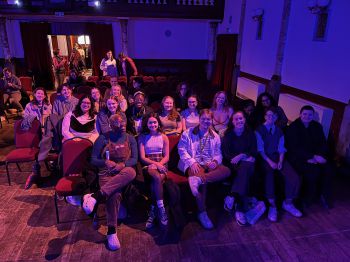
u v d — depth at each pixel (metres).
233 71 8.70
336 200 3.56
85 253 2.70
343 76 4.43
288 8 5.77
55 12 8.62
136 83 5.69
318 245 2.84
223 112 4.11
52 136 3.84
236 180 3.21
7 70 6.91
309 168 3.36
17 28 9.87
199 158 3.30
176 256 2.69
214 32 10.16
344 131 4.33
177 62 10.87
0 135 5.63
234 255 2.71
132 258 2.65
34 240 2.85
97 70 10.39
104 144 3.05
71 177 3.16
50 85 10.38
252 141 3.35
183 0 9.27
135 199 3.05
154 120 3.18
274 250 2.77
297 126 3.54
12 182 3.90
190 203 3.48
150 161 3.18
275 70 6.31
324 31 4.82
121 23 9.75
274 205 3.26
